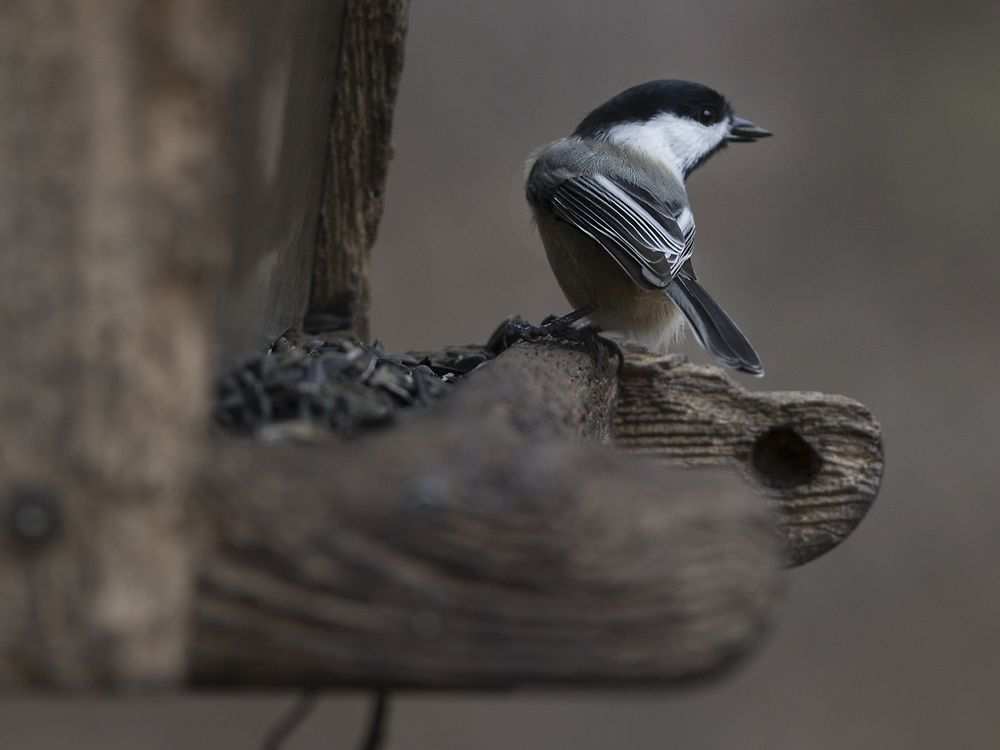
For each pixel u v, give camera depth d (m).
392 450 4.11
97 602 4.02
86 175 4.06
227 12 4.09
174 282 4.08
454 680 4.09
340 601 4.09
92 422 4.04
